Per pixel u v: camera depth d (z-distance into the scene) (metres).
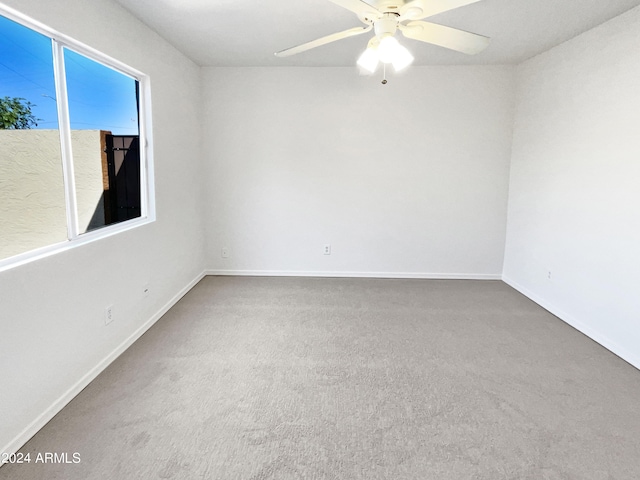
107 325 2.65
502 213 4.70
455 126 4.54
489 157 4.59
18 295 1.87
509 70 4.43
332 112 4.56
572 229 3.48
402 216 4.74
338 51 3.84
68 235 2.34
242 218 4.78
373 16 1.85
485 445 1.95
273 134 4.61
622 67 2.90
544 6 2.75
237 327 3.31
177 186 3.88
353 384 2.47
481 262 4.80
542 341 3.13
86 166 2.54
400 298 4.10
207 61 4.25
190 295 4.11
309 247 4.83
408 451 1.90
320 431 2.03
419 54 3.97
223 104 4.56
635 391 2.44
